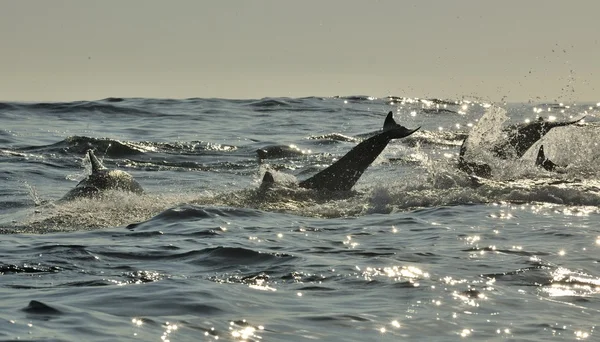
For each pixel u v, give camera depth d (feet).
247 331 61.41
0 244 105.19
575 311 68.85
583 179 152.76
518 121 350.64
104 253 97.71
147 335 58.54
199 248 99.40
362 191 148.56
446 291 75.56
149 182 184.24
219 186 178.09
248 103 410.72
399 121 350.64
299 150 247.09
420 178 157.58
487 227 113.29
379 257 92.73
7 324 59.31
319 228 116.37
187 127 318.45
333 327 63.31
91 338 56.65
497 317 66.69
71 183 182.80
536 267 86.22
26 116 338.75
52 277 83.71
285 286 78.28
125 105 385.29
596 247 97.50
